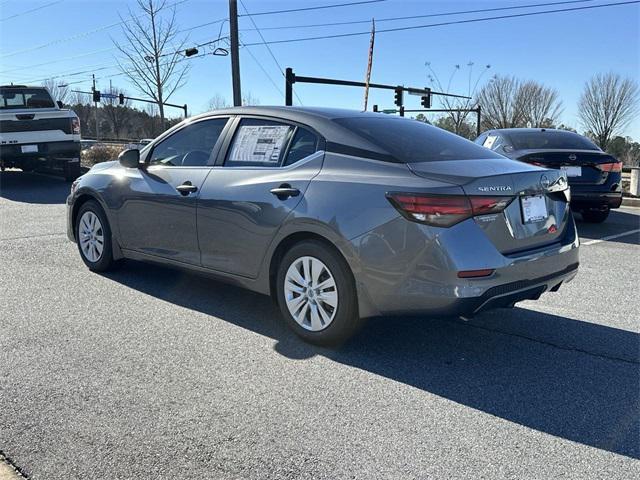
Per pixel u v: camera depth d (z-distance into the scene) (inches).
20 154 493.4
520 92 2346.2
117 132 3253.0
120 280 219.6
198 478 99.2
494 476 101.0
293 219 153.5
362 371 142.6
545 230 151.3
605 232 354.9
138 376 137.4
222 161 180.5
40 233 314.7
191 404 124.4
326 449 108.3
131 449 107.3
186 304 192.2
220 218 173.3
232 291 207.5
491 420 120.0
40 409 121.3
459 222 133.3
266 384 134.5
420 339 164.4
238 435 112.6
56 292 203.6
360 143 153.1
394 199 137.1
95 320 175.6
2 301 192.9
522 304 199.2
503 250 139.8
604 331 173.8
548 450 109.3
